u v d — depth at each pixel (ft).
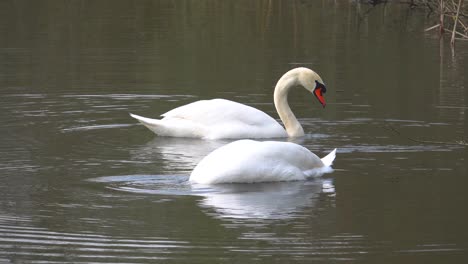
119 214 35.29
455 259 30.40
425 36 91.30
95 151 47.01
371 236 32.76
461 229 33.55
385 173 42.34
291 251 31.07
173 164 44.32
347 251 31.22
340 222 34.45
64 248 31.37
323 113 57.82
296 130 52.47
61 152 46.50
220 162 40.37
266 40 86.53
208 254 30.73
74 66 72.54
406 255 30.78
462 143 48.88
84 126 53.21
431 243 32.09
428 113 56.65
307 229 33.53
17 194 38.22
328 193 38.68
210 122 51.93
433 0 106.11
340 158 45.68
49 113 56.44
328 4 114.11
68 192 38.58
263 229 33.47
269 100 61.31
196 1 113.50
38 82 66.13
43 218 34.73
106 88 64.28
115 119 55.42
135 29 91.97
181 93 63.05
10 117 55.01
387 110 57.72
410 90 63.77
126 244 31.73
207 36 88.33
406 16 106.01
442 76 69.10
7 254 30.73
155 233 32.89
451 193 38.58
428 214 35.50
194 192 38.70
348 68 72.54
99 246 31.53
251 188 39.42
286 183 40.40
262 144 41.16
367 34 91.66
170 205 36.52
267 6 110.52
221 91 63.72
